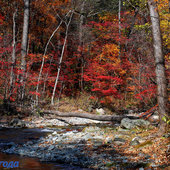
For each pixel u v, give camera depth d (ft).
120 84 66.13
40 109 53.31
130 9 79.20
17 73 54.95
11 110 52.01
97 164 19.45
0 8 74.64
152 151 20.74
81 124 46.14
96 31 78.18
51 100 62.13
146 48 63.16
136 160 19.40
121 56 69.36
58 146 25.52
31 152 23.72
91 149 23.75
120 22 72.18
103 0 89.30
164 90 24.95
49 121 47.16
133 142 24.09
